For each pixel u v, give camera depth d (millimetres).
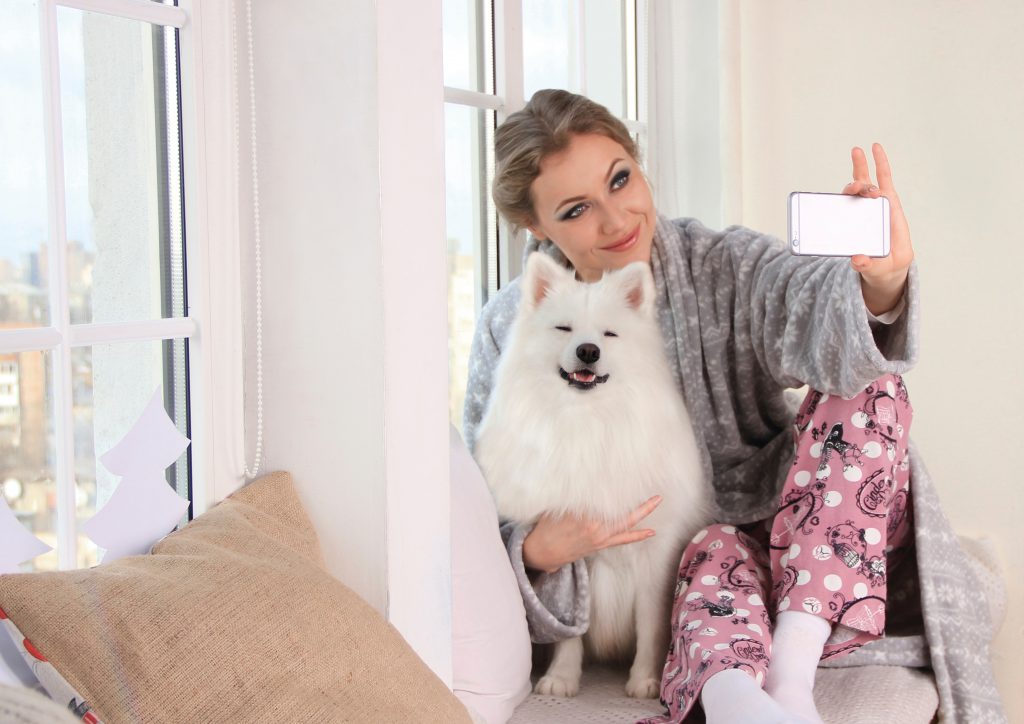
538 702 1732
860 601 1644
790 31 2809
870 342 1570
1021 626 2652
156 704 937
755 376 1988
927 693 1725
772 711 1325
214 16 1354
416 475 1396
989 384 2707
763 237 1988
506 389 1857
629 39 2797
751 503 2004
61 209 1176
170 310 1388
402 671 1117
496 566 1638
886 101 2748
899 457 1757
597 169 1906
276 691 990
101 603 972
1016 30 2613
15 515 1137
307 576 1138
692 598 1670
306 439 1399
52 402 1176
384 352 1327
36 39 1153
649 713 1657
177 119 1356
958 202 2703
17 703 551
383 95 1301
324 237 1351
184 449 1331
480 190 2348
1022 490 2688
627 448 1776
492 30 2311
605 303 1820
